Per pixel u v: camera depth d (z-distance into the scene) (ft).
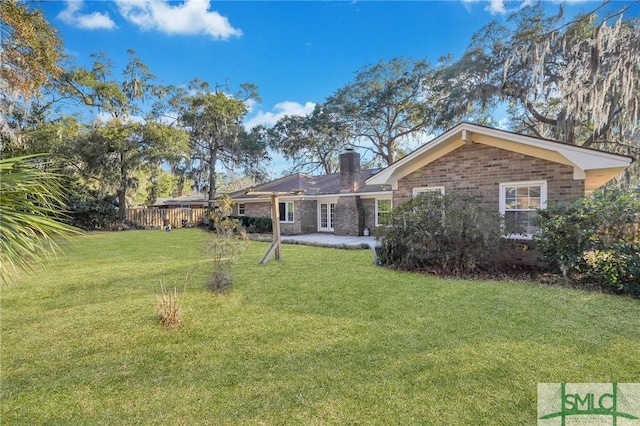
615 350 10.85
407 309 15.40
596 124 38.96
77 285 21.65
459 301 16.43
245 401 8.68
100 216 73.82
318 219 63.36
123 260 31.60
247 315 15.17
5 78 37.83
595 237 19.11
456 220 22.99
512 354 10.69
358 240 47.24
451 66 63.26
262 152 96.78
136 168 74.28
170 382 9.70
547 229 20.81
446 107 63.16
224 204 23.76
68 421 8.07
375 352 11.14
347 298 17.43
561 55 47.14
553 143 23.97
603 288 18.39
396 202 33.06
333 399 8.64
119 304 17.38
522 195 26.13
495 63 52.85
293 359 10.85
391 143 91.50
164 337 12.91
